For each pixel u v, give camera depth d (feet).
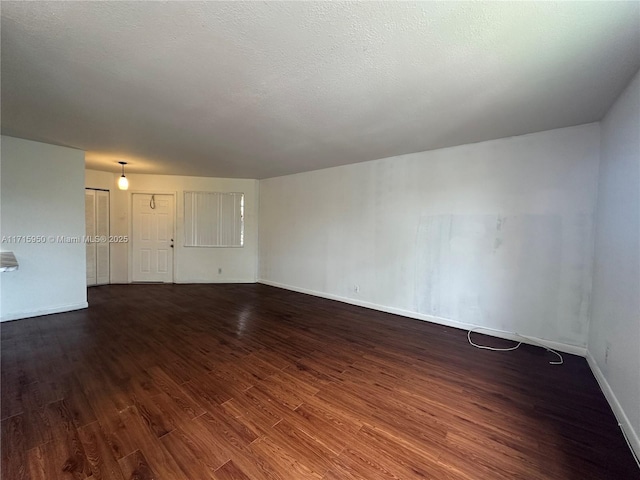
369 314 14.40
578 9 4.41
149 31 5.08
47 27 4.99
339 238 16.80
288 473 4.98
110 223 19.94
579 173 9.70
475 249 11.92
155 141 12.00
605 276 8.06
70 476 4.79
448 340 11.10
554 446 5.68
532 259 10.67
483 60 5.84
